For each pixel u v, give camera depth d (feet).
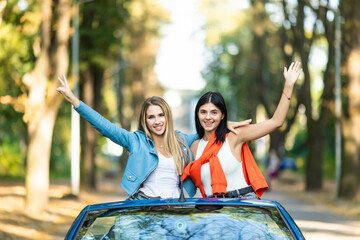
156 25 131.34
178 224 14.58
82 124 86.89
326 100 92.94
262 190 18.39
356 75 70.38
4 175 113.09
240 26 132.98
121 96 144.15
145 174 17.94
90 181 86.63
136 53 134.31
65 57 53.52
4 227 41.14
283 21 99.14
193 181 18.43
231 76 148.77
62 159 149.28
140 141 18.21
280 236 14.29
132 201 15.85
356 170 71.61
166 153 18.44
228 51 150.82
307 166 97.14
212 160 17.98
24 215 49.03
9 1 51.13
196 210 15.03
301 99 116.37
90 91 85.15
